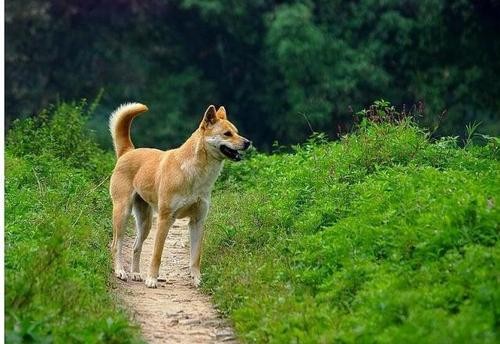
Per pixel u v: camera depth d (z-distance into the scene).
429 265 11.02
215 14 39.06
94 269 13.63
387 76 37.56
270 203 16.52
